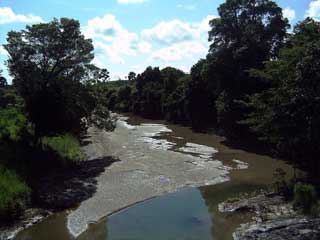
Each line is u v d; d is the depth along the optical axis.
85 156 42.22
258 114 28.88
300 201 22.09
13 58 37.78
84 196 28.25
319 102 24.16
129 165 37.97
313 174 27.91
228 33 53.16
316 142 26.30
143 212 24.91
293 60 26.16
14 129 37.25
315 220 19.75
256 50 49.88
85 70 41.12
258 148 45.62
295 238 17.72
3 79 52.19
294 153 28.61
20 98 42.72
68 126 39.78
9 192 24.66
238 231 20.56
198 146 49.06
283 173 28.70
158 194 28.88
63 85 39.31
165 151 45.62
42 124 36.94
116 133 64.81
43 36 38.19
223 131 57.28
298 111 25.02
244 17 52.56
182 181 32.19
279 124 25.98
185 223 22.66
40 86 37.94
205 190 29.66
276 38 51.91
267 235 18.70
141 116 105.69
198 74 66.19
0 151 31.12
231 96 50.31
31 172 31.33
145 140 55.62
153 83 106.88
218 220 22.89
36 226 22.78
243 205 24.36
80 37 39.75
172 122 82.50
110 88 145.12
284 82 26.09
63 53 38.97
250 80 47.97
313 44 24.89
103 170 35.91
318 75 24.30
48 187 29.70
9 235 21.23
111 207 25.97
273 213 22.30
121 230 21.83
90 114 42.38
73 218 24.03
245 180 31.92
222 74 52.66
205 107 65.44
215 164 38.12
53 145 39.62
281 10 51.94
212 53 54.06
